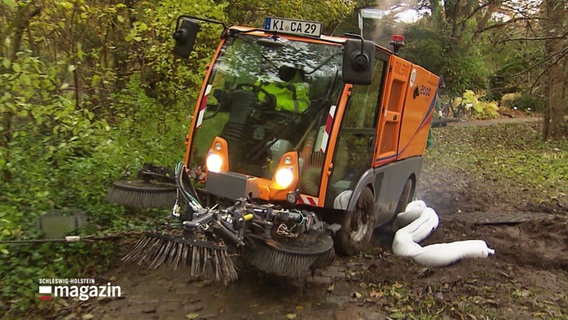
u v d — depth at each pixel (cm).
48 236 579
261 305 543
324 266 634
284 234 521
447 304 561
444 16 2289
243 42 630
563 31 1362
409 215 808
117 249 623
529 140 2247
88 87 813
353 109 611
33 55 689
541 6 1580
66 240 525
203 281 585
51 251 571
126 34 841
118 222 653
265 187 567
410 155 842
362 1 1684
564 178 1398
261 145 593
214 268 453
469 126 2619
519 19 1499
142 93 853
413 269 647
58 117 573
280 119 596
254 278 598
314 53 605
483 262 680
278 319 518
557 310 568
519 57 1622
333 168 586
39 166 641
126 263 607
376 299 569
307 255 512
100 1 833
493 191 1228
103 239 553
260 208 520
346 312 538
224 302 545
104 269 590
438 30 2206
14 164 612
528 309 566
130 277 584
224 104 619
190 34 626
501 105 3556
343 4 1316
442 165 1526
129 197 595
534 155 1800
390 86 686
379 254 695
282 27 618
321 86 593
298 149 586
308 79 599
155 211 709
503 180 1355
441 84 937
